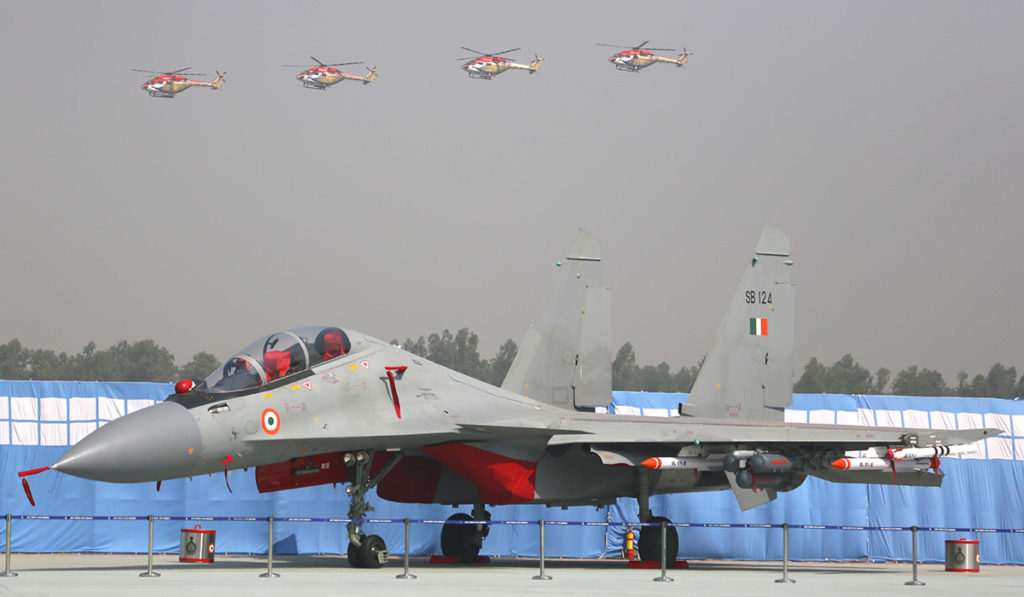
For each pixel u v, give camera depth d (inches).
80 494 2615.7
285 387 1972.2
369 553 2030.0
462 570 2073.1
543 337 2581.2
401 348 2210.9
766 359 2637.8
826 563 2847.0
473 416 2149.4
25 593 1439.5
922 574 2252.7
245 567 2075.5
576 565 2385.6
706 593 1569.9
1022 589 1765.5
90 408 2657.5
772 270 2677.2
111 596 1405.0
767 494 2310.5
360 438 2004.2
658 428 2215.8
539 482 2234.3
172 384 2711.6
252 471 2704.2
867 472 2308.1
